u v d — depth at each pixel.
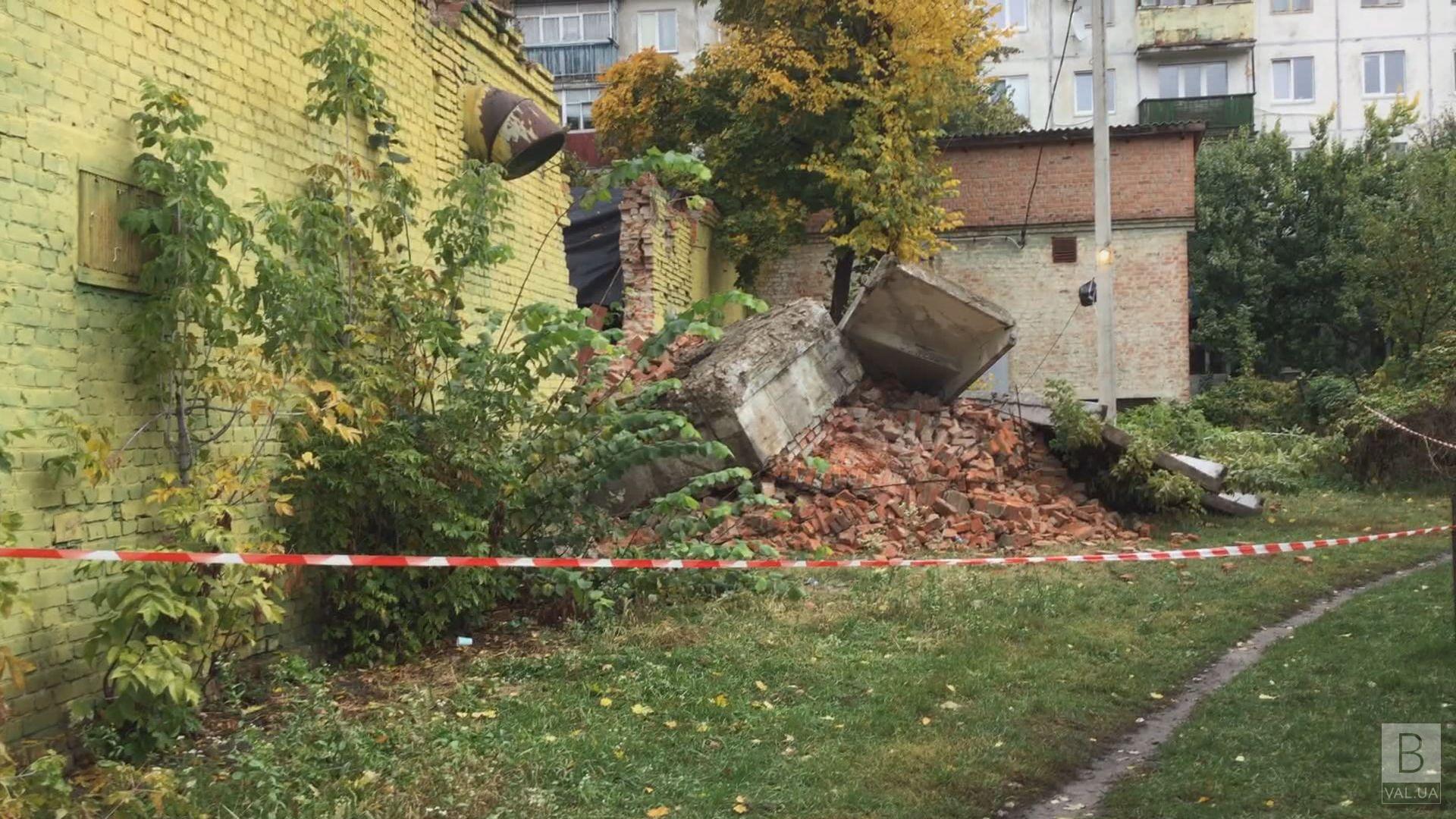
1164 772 5.20
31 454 5.11
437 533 7.36
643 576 8.39
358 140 8.48
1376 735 5.54
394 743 5.34
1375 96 37.19
